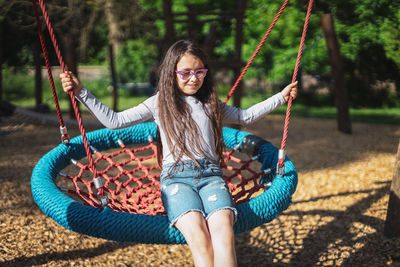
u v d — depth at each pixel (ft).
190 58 7.71
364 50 25.40
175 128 7.74
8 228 12.22
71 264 10.72
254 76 39.73
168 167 7.68
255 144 10.86
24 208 13.75
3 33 27.25
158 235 6.91
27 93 42.98
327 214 13.76
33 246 11.35
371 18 21.83
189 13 23.58
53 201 7.54
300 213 13.94
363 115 32.45
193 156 7.68
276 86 37.81
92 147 10.89
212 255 6.53
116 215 7.11
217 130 8.22
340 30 24.41
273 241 12.42
